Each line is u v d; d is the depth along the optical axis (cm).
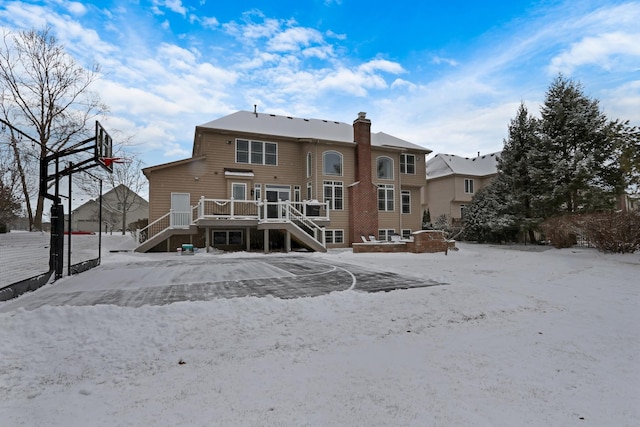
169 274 966
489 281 856
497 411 271
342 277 898
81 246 1891
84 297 668
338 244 2075
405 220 2569
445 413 268
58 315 477
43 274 884
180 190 1889
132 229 2836
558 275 941
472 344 430
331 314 543
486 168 3453
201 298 653
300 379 328
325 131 2361
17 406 281
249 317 512
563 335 466
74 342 410
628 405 283
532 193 2148
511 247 1955
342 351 403
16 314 482
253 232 1983
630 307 618
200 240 1883
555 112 2036
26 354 377
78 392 305
